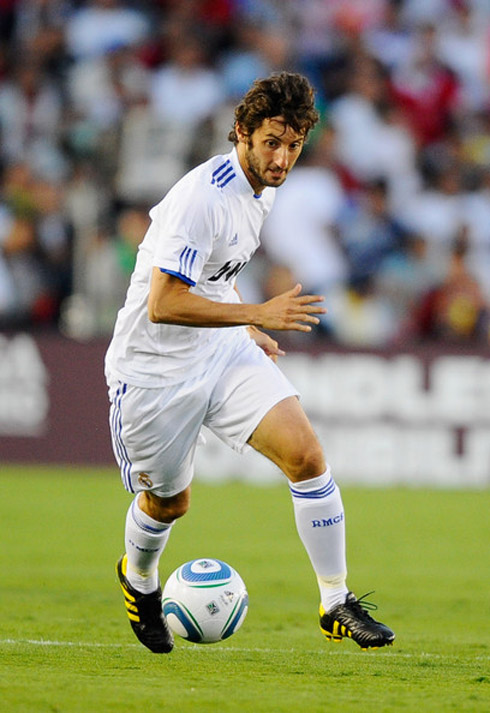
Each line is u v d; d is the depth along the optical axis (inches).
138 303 687.7
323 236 2005.4
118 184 2053.4
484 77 2306.8
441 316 1947.6
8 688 571.8
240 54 2246.6
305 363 1760.6
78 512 1464.1
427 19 2329.0
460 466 1738.4
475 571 1141.7
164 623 722.2
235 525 1405.0
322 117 2169.0
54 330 1873.8
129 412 701.3
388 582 1079.0
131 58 2237.9
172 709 535.5
